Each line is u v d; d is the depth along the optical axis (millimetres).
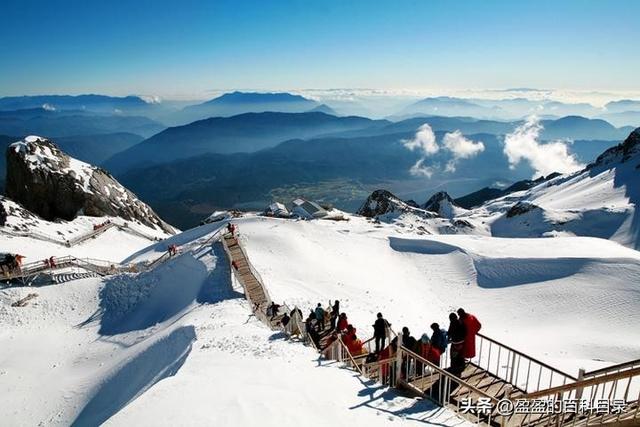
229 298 29078
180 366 17938
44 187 67062
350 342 17516
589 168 144125
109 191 74500
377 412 11500
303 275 35594
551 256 38875
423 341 13945
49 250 49219
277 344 18453
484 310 34875
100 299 36750
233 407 11398
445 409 11781
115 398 22781
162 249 47188
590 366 21922
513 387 12906
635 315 29750
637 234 78750
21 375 28094
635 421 8789
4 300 36250
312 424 10578
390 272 42062
